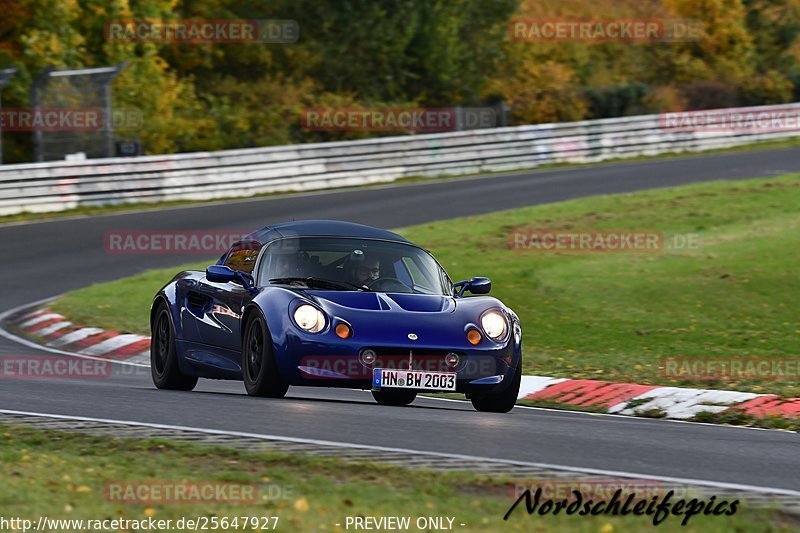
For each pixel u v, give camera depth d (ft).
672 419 108.47
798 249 202.28
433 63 510.58
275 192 332.60
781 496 62.44
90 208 295.28
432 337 95.09
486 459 70.44
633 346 145.07
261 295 98.94
